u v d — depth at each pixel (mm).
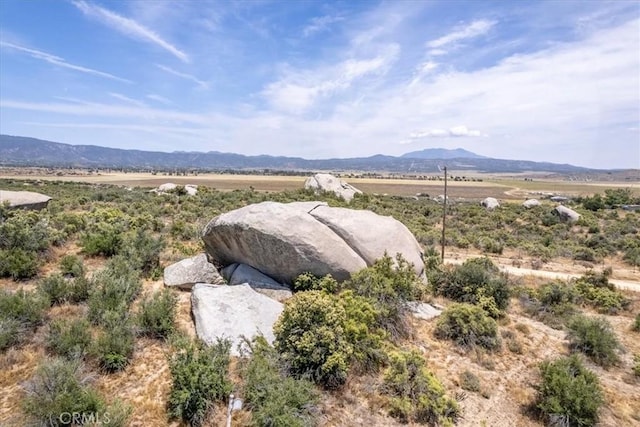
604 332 13031
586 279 20312
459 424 9203
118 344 9672
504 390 10695
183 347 9398
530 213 54375
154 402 8586
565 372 10156
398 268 14781
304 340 9797
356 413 9078
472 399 10141
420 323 13930
